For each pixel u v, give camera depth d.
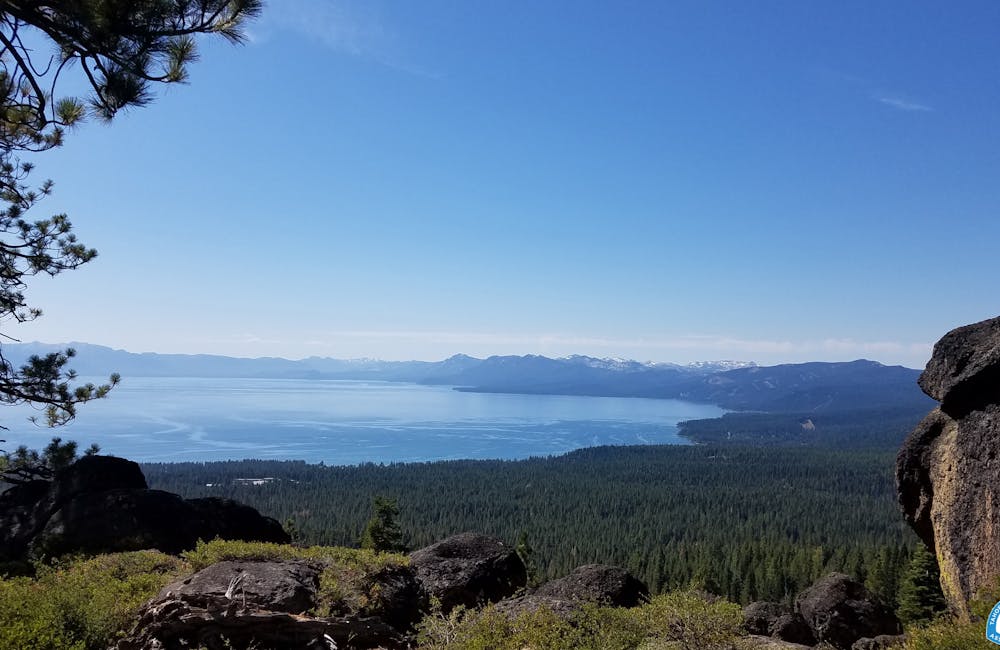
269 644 7.93
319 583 9.24
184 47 9.13
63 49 9.01
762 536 116.19
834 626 19.39
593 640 7.92
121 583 9.19
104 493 14.91
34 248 15.52
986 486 8.12
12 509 15.29
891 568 58.22
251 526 16.38
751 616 19.66
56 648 6.71
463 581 11.38
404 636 8.64
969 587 8.10
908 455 9.92
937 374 9.60
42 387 15.02
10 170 14.62
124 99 9.08
